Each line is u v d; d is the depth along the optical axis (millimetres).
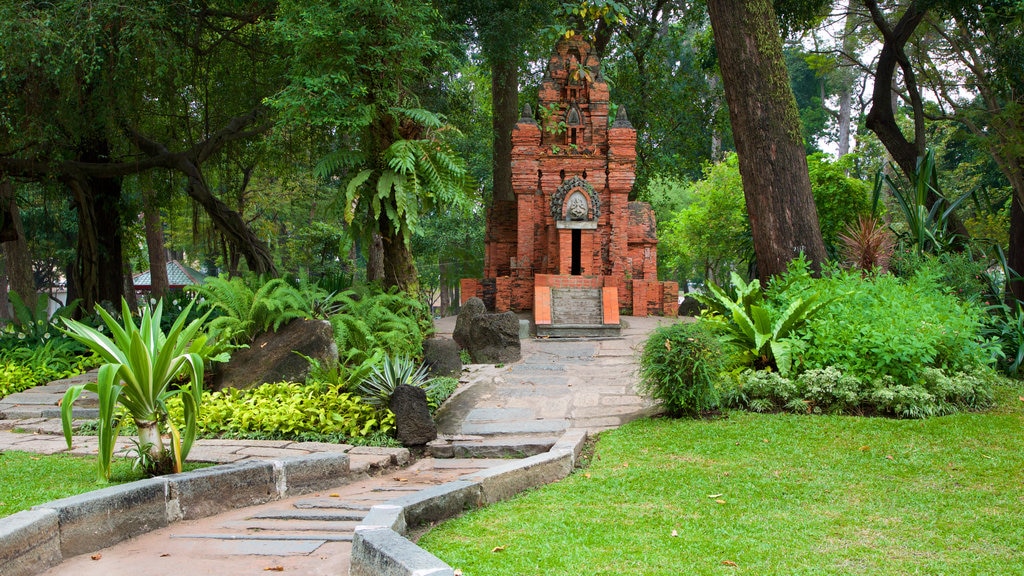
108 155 17031
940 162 33375
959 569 4051
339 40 11031
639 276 19375
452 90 20078
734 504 5398
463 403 9438
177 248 39000
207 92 17047
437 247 32750
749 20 11336
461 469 7121
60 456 7281
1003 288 12680
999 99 21828
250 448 7578
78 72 13414
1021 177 18922
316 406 8453
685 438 7516
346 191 11305
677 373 8164
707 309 12094
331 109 10906
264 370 9609
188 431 6148
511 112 23688
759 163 11445
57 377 11656
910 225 12773
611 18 15484
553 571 3934
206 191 17141
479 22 18875
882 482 5953
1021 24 17594
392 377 8664
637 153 24969
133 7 12664
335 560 3924
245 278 12281
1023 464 6398
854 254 12211
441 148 11688
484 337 12383
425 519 4938
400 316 11453
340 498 5883
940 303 9648
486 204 26906
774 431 7680
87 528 4312
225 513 5383
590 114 18516
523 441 7773
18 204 21359
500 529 4805
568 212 17219
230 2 15281
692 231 32938
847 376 8648
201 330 10172
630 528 4805
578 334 15086
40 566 3916
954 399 8688
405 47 11258
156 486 4895
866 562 4164
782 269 11367
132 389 5871
